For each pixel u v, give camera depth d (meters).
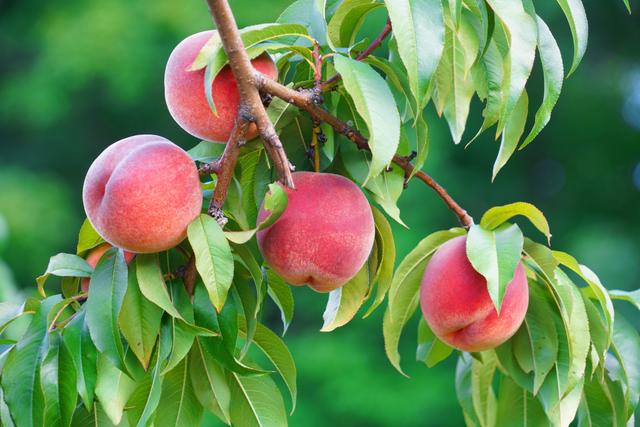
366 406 4.09
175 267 1.50
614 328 1.61
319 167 1.56
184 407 1.52
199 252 1.45
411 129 1.65
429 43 1.44
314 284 1.51
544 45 1.50
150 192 1.45
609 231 4.87
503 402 1.62
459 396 1.65
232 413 1.54
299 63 1.56
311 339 4.29
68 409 1.45
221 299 1.44
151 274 1.47
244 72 1.46
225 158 1.48
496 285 1.49
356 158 1.54
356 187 1.53
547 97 1.50
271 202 1.45
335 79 1.51
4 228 2.13
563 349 1.56
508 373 1.58
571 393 1.56
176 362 1.45
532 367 1.57
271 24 1.49
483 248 1.50
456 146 4.86
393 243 1.55
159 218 1.45
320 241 1.49
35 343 1.46
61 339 1.47
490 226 1.54
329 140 1.54
